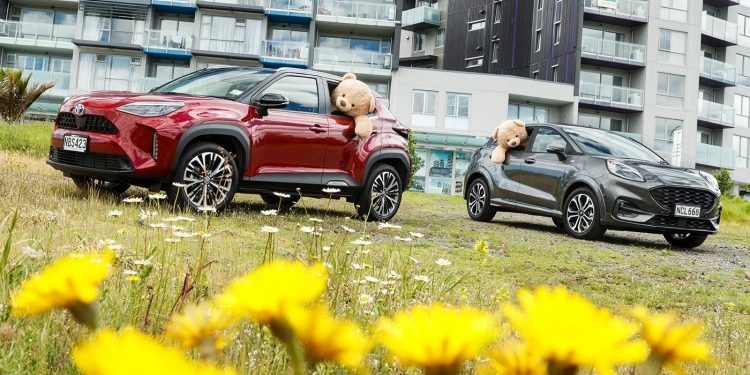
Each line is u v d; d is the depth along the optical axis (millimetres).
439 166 30031
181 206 5445
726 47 36125
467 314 224
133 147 5312
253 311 236
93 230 3533
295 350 238
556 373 206
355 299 1800
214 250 3434
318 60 29734
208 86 6246
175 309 1423
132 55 29625
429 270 2805
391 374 1434
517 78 29750
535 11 33812
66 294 304
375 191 7004
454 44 37281
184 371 175
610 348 204
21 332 1324
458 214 10438
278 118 6090
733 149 34125
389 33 30812
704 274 5629
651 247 7797
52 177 7180
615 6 31391
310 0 29469
